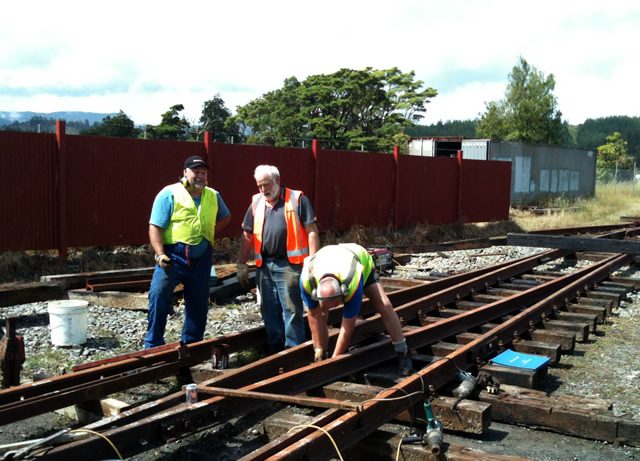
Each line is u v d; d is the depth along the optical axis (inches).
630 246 494.0
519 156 1246.3
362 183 692.1
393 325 224.4
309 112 2181.3
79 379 197.2
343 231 676.7
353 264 207.8
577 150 1374.3
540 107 2103.8
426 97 2466.8
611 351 293.7
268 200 245.1
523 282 447.8
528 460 164.1
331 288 199.2
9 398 179.3
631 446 191.3
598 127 6353.3
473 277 440.5
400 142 2075.5
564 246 518.6
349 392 201.2
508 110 2151.8
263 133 2118.6
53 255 478.0
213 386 190.4
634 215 1075.9
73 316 271.0
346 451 175.3
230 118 1856.5
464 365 232.8
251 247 257.6
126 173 500.1
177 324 319.3
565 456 184.2
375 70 2407.7
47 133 456.8
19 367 218.1
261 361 216.1
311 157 638.5
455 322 291.1
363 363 232.1
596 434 194.5
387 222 728.3
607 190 1501.0
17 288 342.0
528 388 231.9
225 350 230.1
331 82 2194.9
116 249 518.6
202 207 242.2
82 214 477.7
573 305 358.3
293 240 242.8
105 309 344.2
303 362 235.8
